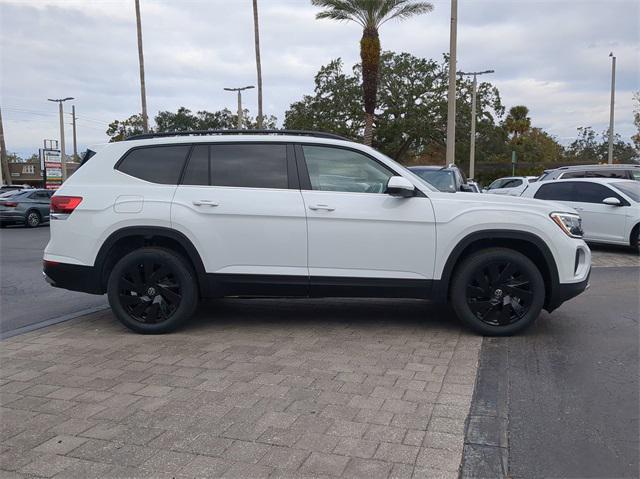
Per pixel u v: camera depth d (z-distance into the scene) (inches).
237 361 194.5
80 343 218.1
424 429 143.2
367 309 270.8
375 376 179.5
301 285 223.5
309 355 200.7
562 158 3065.9
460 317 224.2
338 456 130.1
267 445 135.2
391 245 220.7
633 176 622.5
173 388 170.4
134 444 136.3
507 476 123.6
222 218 223.1
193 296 228.8
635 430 145.3
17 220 930.1
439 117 1701.5
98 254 227.0
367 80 999.6
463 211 221.0
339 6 944.9
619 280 355.6
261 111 1263.5
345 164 229.0
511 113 2287.2
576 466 128.1
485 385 172.2
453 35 753.0
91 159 236.4
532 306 221.0
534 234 219.9
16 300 314.2
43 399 163.2
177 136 236.7
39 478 122.3
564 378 180.2
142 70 1289.4
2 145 1636.3
